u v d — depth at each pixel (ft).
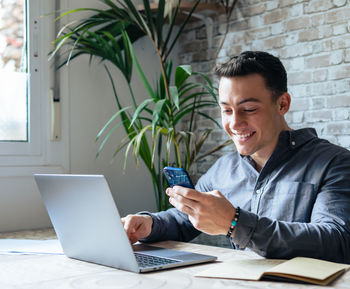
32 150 8.16
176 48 10.28
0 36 7.93
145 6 7.90
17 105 8.09
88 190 3.31
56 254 4.07
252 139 4.52
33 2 8.25
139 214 4.79
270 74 4.43
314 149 4.63
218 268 3.28
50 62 8.43
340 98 7.61
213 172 5.50
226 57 9.30
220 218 3.44
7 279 3.19
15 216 7.89
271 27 8.57
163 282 2.98
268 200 4.65
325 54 7.81
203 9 9.03
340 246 3.67
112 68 9.25
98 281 3.05
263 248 3.53
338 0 7.64
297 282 2.91
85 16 8.89
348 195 4.11
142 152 8.23
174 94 6.93
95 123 8.96
